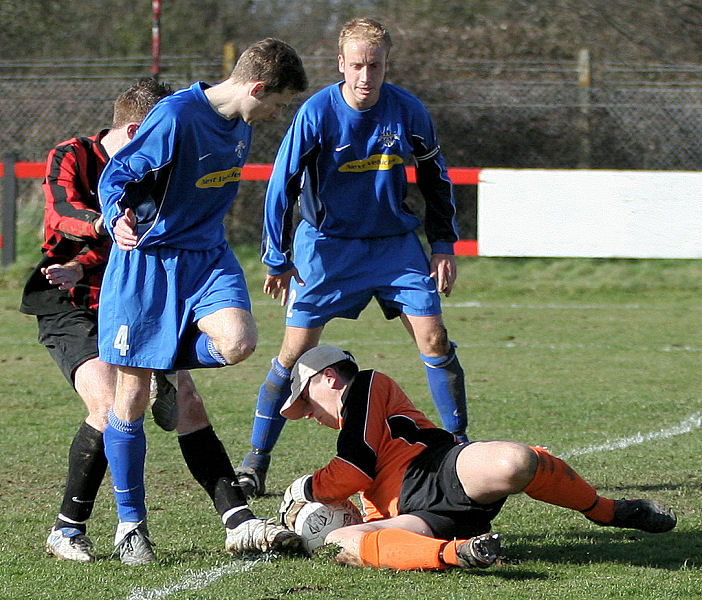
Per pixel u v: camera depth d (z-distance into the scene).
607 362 31.31
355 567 13.44
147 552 13.79
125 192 13.31
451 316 39.66
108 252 15.37
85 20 67.94
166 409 14.00
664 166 52.75
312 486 14.24
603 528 15.51
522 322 38.41
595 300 43.75
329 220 17.62
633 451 20.75
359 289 17.88
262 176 45.66
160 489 17.98
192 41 66.50
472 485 13.16
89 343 14.85
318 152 17.09
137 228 13.60
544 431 22.61
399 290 17.78
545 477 13.20
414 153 17.72
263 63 13.33
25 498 17.33
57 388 27.45
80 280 15.27
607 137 52.97
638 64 60.94
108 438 13.80
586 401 25.84
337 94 17.06
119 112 15.41
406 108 17.31
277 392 17.62
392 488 13.92
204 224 13.99
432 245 18.09
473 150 53.12
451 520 13.49
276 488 18.20
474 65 59.16
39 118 56.69
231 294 13.65
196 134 13.35
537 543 14.70
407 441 14.08
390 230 17.86
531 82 54.06
